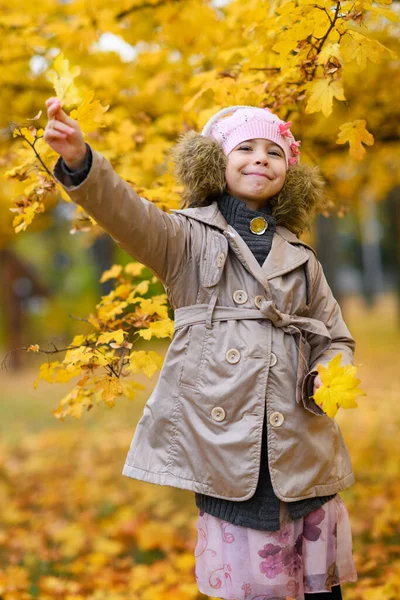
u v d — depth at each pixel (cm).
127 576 380
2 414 980
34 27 390
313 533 218
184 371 214
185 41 405
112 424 830
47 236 2400
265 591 209
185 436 214
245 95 293
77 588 365
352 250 3788
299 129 375
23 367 1641
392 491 476
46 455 685
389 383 917
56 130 184
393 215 1912
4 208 666
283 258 222
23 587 369
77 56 432
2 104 445
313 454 214
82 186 187
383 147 485
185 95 402
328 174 411
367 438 620
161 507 495
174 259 216
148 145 350
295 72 286
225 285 218
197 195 232
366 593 321
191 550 418
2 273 1630
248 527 210
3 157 361
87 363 259
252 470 205
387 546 390
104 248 1309
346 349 230
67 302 1950
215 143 227
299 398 212
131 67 446
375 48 240
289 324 217
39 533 455
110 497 526
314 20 240
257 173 224
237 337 212
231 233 219
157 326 271
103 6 385
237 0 337
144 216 202
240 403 208
